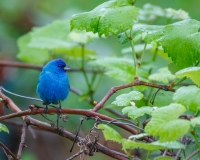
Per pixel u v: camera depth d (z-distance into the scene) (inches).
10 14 645.3
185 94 202.4
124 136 581.9
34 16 655.1
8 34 637.3
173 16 371.6
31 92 598.9
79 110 255.9
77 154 242.8
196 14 599.8
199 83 215.3
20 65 475.2
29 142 603.5
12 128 586.2
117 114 386.6
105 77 575.8
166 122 183.0
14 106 291.6
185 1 608.1
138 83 277.9
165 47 244.8
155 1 617.9
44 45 421.7
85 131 562.3
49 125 268.7
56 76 357.1
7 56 624.1
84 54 438.3
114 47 610.2
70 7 661.3
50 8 671.1
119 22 248.2
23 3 653.9
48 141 615.5
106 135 196.9
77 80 572.4
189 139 255.6
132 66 334.6
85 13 257.9
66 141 624.1
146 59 524.7
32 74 602.5
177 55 243.3
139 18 399.9
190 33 245.4
